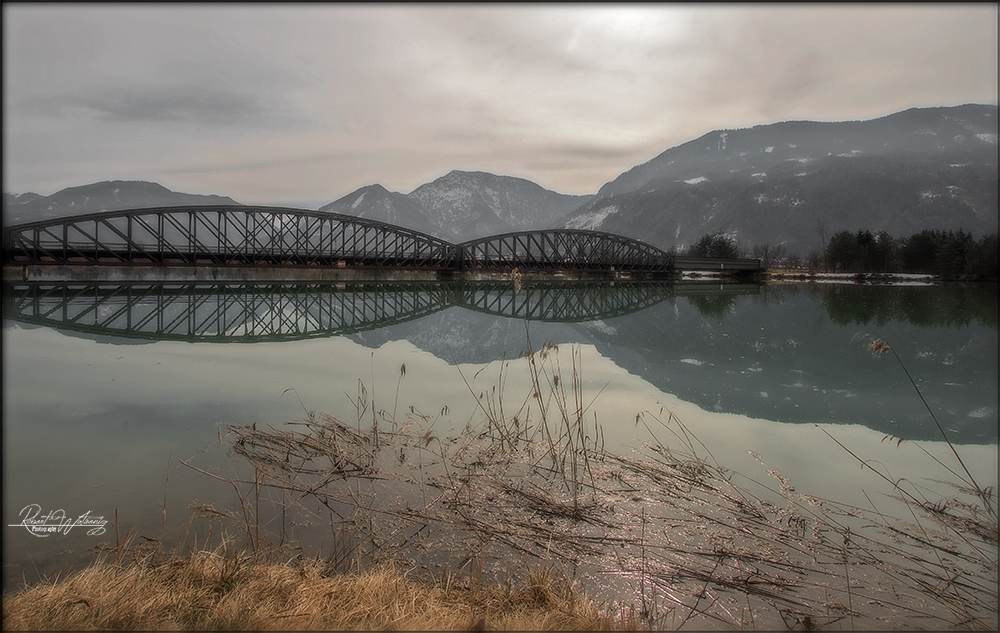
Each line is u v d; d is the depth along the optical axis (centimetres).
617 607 511
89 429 998
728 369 1633
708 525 674
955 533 660
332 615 435
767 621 498
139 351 1833
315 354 1812
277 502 712
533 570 574
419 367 1588
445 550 610
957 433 1041
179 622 416
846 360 1828
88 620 412
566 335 2367
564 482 792
